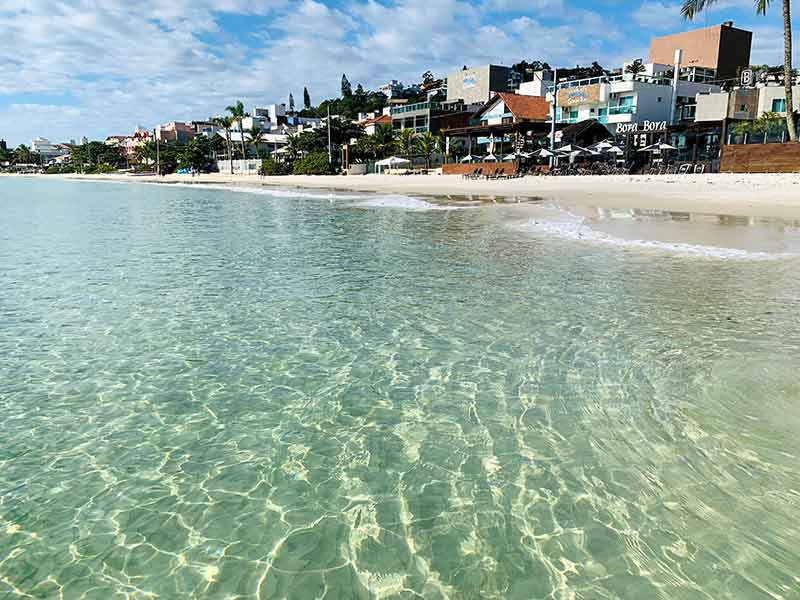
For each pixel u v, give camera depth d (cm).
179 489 383
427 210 2211
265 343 670
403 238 1459
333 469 404
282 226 1798
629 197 2391
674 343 620
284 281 987
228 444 442
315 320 753
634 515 338
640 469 384
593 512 343
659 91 4784
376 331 702
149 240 1516
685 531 322
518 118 4916
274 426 469
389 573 300
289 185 4994
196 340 684
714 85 5197
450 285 927
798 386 495
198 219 2084
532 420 461
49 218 2211
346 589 289
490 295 855
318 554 317
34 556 319
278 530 338
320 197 3162
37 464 417
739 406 463
